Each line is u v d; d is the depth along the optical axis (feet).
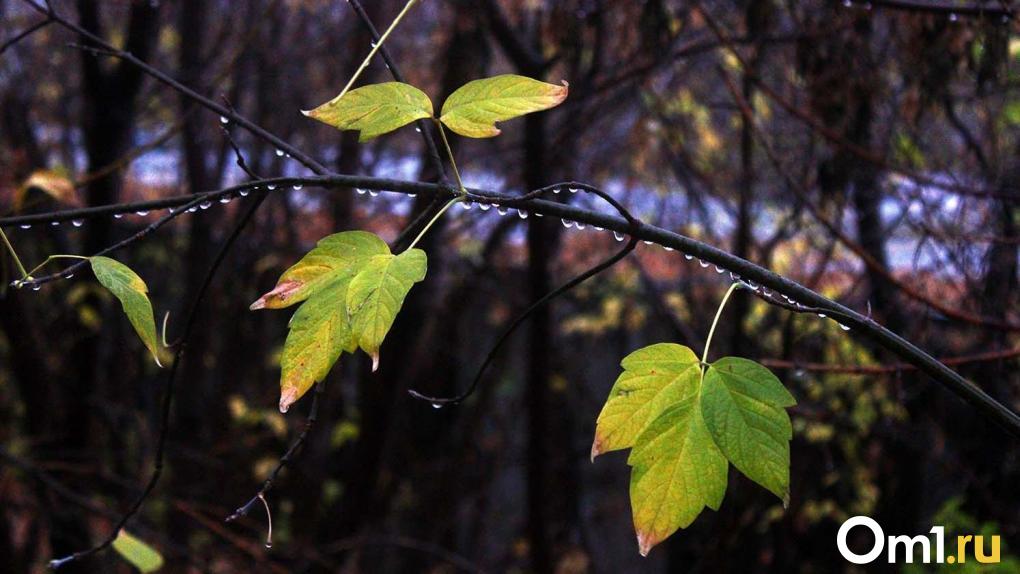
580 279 4.13
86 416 19.04
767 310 16.98
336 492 25.49
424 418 27.78
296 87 24.57
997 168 12.05
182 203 4.38
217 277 25.02
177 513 19.62
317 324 3.65
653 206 22.18
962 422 15.25
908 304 13.37
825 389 15.31
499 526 31.65
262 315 25.80
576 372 27.99
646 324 26.76
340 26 23.41
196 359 24.59
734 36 14.44
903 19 11.82
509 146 21.59
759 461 3.36
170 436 23.65
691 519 3.42
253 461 24.35
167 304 27.37
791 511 17.69
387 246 3.80
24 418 20.06
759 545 19.43
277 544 21.68
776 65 15.14
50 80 25.09
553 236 19.67
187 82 19.88
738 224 17.10
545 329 19.42
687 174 19.56
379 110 3.94
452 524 29.17
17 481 16.38
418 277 3.65
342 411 27.91
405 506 28.19
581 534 28.43
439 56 19.36
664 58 13.96
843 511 18.12
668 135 17.53
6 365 21.21
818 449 17.42
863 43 11.92
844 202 12.78
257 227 25.38
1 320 17.69
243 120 5.11
